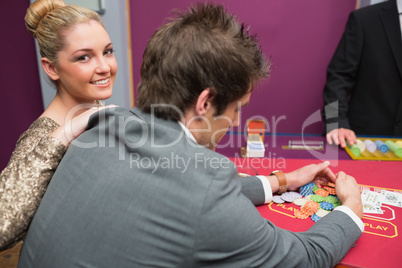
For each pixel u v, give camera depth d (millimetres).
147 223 693
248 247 694
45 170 903
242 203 725
